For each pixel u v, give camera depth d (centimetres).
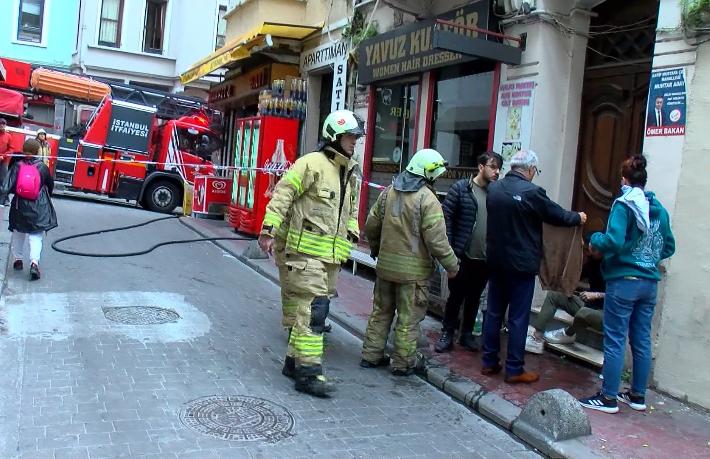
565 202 718
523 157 547
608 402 503
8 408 434
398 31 930
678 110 539
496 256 543
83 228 1238
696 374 522
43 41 2791
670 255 508
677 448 446
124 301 732
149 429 420
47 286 770
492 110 770
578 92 715
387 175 1025
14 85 1830
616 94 675
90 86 1886
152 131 1748
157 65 2717
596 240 491
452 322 644
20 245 829
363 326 706
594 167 700
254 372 548
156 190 1716
